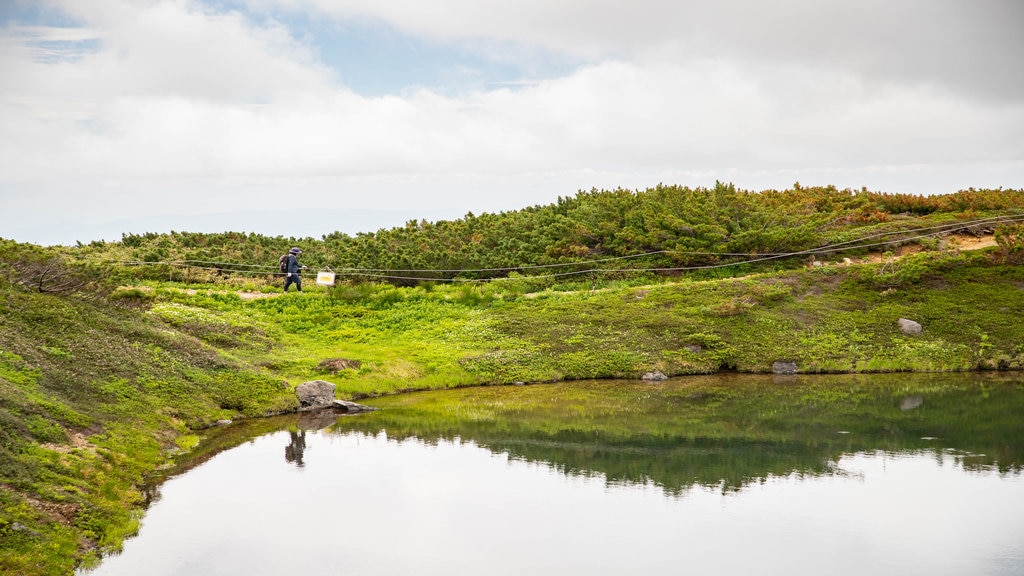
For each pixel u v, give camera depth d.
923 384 34.97
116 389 25.59
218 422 27.88
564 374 37.28
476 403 32.16
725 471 22.72
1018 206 55.72
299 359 34.91
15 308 27.67
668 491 21.06
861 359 38.62
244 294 44.72
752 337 40.25
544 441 26.11
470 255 50.97
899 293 43.47
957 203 57.00
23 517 15.45
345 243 57.53
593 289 46.66
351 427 27.95
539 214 57.75
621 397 33.22
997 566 16.31
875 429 27.47
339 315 42.25
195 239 57.16
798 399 32.44
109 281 34.34
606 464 23.50
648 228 51.12
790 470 22.78
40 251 31.58
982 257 45.88
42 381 23.00
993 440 25.78
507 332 40.78
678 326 40.91
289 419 29.19
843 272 45.66
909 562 16.55
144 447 22.72
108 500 18.11
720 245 48.41
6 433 18.27
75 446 20.08
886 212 56.50
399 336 40.25
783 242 48.56
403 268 49.59
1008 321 40.53
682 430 27.58
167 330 33.34
